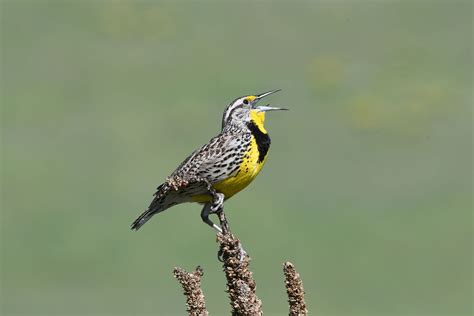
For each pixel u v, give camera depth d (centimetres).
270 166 1911
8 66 2434
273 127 2081
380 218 1733
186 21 2684
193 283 443
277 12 2702
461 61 2456
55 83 2345
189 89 2284
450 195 1814
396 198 1827
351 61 2434
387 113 2161
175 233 1662
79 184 1867
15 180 1886
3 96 2262
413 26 2648
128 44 2561
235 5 2762
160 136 2033
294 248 1627
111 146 2011
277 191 1809
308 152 1964
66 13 2720
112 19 2645
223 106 2172
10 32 2609
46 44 2533
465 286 1561
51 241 1673
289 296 442
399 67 2417
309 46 2486
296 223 1697
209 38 2580
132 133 2064
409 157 2003
